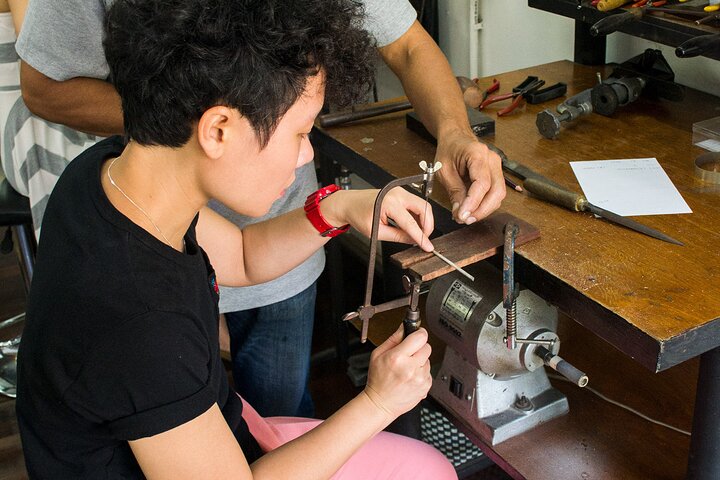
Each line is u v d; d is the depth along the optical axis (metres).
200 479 0.90
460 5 2.39
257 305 1.58
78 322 0.83
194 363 0.86
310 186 1.63
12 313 2.70
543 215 1.29
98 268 0.85
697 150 1.48
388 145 1.61
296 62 0.80
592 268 1.13
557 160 1.48
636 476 1.32
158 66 0.78
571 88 1.83
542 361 1.30
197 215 1.05
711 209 1.27
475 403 1.42
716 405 1.11
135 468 0.96
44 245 0.90
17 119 1.72
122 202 0.89
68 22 1.27
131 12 0.80
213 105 0.80
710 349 1.02
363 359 2.33
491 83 1.91
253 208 0.91
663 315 1.01
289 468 1.00
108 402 0.84
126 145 0.96
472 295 1.32
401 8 1.55
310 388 2.32
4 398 2.35
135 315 0.83
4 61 1.68
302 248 1.29
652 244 1.18
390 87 2.70
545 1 1.77
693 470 1.19
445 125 1.44
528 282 1.18
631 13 1.55
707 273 1.10
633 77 1.71
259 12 0.77
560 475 1.34
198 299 0.91
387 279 2.08
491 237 1.21
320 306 2.67
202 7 0.76
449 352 1.47
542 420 1.45
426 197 1.10
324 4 0.82
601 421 1.45
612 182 1.38
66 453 0.92
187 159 0.86
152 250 0.87
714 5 1.50
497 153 1.46
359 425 1.03
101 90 1.36
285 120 0.85
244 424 1.19
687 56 1.40
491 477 1.89
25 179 1.78
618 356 1.64
